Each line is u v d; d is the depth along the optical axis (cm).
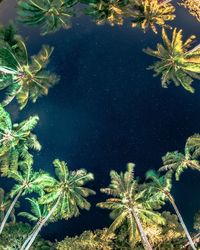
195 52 2212
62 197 2152
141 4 2339
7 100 2042
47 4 2142
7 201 2305
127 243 2206
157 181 2169
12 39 2030
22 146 2066
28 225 2308
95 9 2272
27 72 2008
